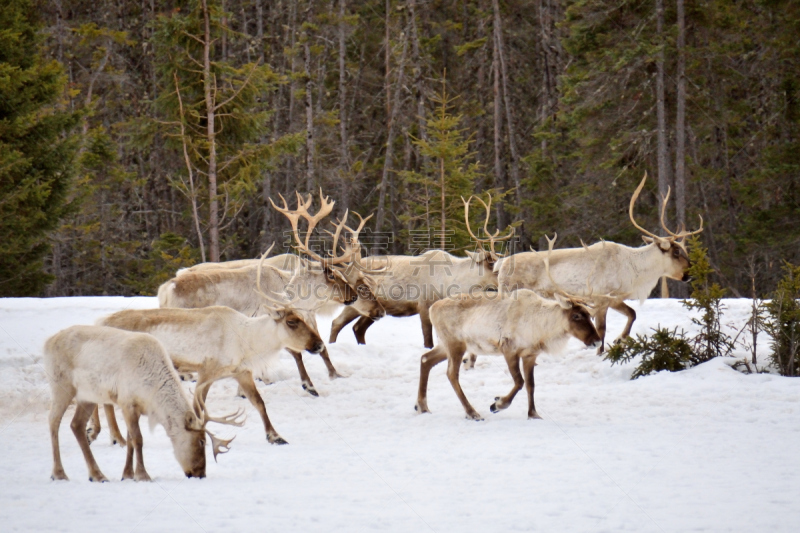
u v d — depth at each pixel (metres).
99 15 136.12
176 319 31.59
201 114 91.81
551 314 32.72
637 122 91.88
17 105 91.06
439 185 96.12
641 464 25.11
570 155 112.50
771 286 96.06
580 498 21.34
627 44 86.25
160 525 18.73
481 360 44.50
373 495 21.94
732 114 103.06
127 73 131.38
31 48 97.06
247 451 28.81
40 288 95.56
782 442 27.86
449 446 28.55
